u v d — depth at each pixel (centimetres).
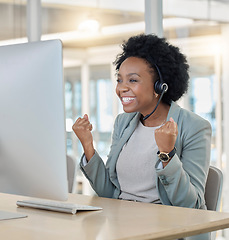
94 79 452
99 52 409
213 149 280
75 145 475
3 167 167
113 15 366
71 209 162
